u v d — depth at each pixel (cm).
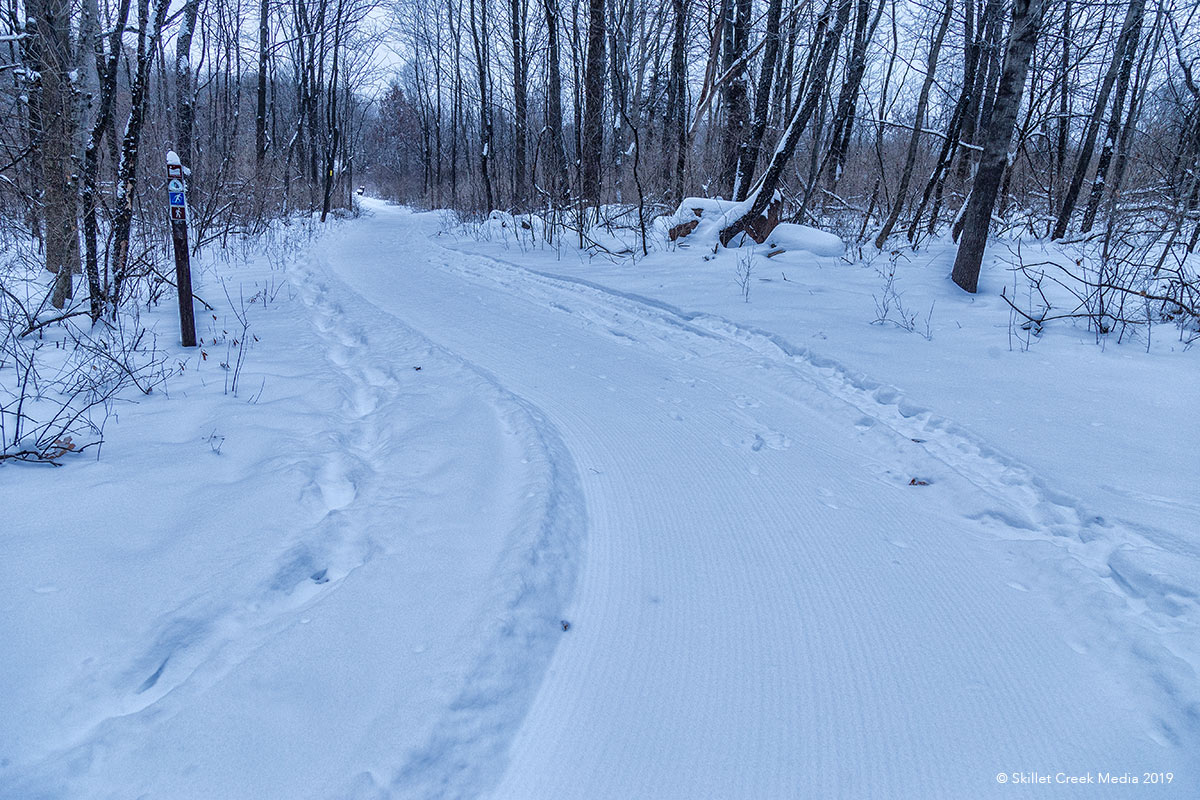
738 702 229
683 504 362
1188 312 680
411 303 866
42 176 730
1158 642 249
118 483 328
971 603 285
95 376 483
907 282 938
